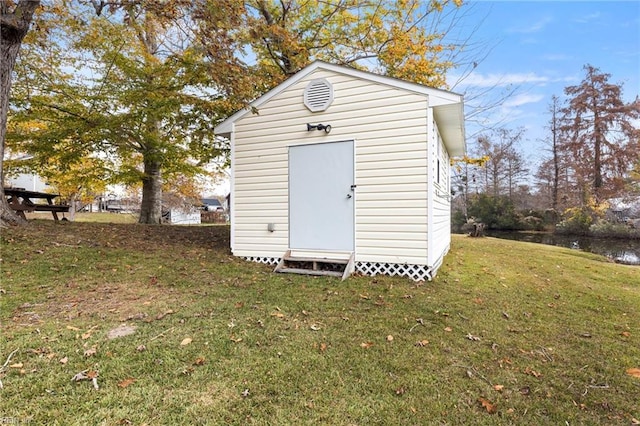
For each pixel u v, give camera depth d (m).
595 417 2.09
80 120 8.73
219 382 2.27
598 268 7.57
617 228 18.47
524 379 2.50
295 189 6.18
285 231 6.25
